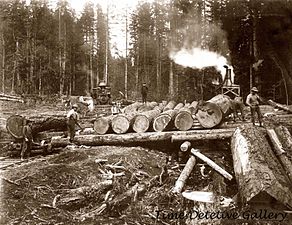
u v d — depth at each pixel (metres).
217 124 8.70
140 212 5.85
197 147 8.35
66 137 9.31
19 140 8.95
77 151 7.81
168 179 6.98
